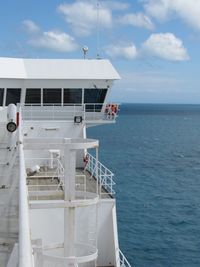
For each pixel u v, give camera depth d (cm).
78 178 2989
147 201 7131
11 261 718
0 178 1645
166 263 4591
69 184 1938
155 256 4766
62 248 2028
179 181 8994
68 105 3684
